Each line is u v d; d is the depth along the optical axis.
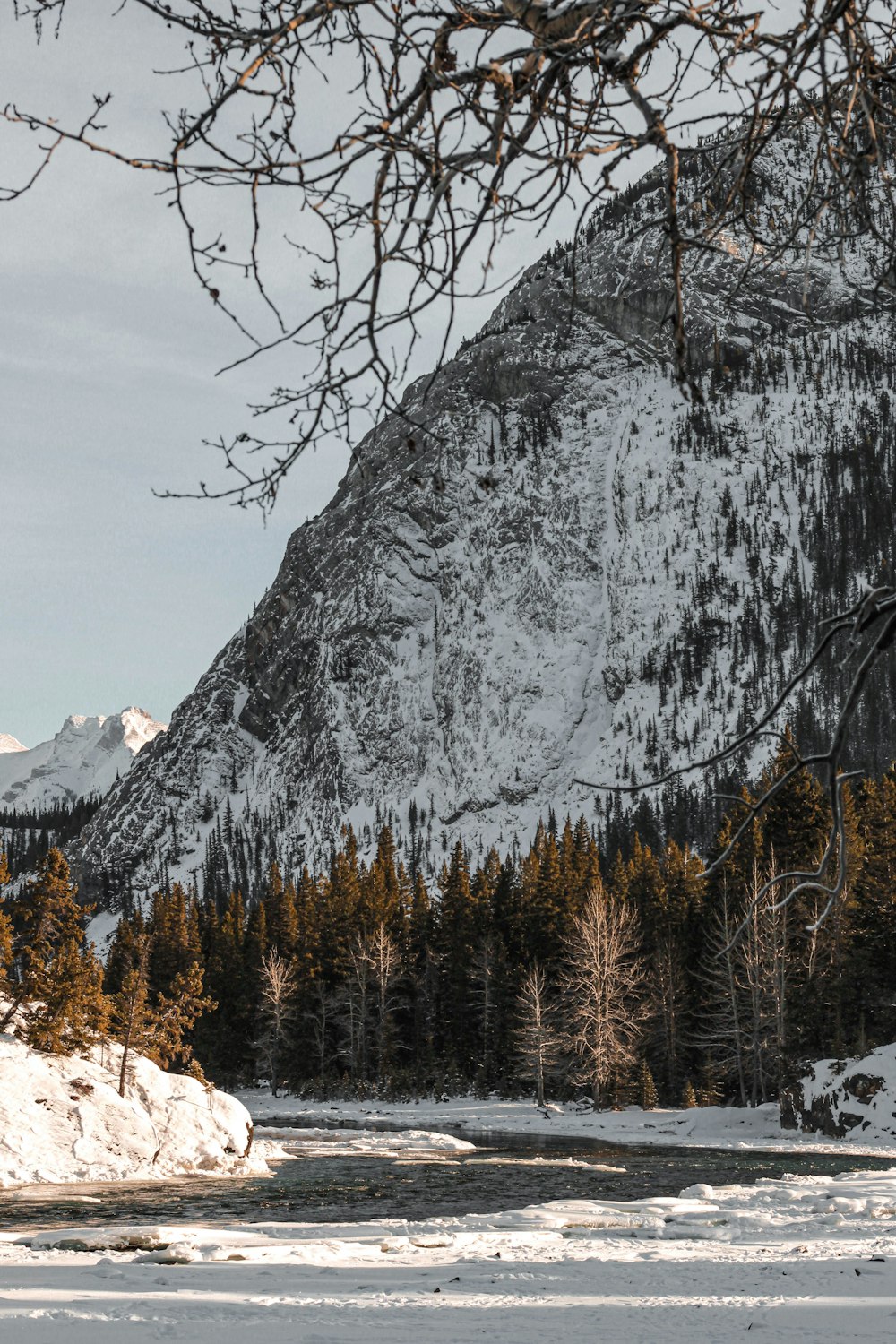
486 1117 72.56
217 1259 19.66
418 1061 91.94
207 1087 44.78
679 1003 78.19
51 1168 38.75
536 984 78.31
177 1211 30.27
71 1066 43.41
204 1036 103.62
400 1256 19.66
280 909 110.88
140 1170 39.97
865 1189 28.62
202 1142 41.91
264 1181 38.19
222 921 130.12
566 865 103.19
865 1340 10.80
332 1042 99.56
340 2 2.48
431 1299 14.55
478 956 90.62
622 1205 26.91
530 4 2.59
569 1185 35.69
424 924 100.56
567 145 2.65
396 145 2.53
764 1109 59.59
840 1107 51.97
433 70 2.52
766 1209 25.56
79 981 44.47
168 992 106.00
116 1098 42.25
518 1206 30.55
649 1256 18.84
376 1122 71.75
